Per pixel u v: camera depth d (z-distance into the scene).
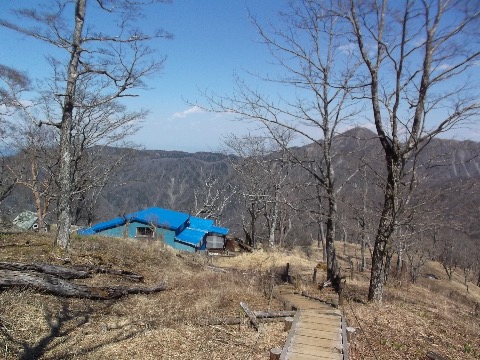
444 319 10.59
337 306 10.29
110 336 7.02
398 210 10.22
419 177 10.05
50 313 7.57
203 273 14.17
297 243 41.62
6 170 21.78
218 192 41.31
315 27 12.87
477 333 9.77
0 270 8.32
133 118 18.16
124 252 14.29
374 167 11.57
